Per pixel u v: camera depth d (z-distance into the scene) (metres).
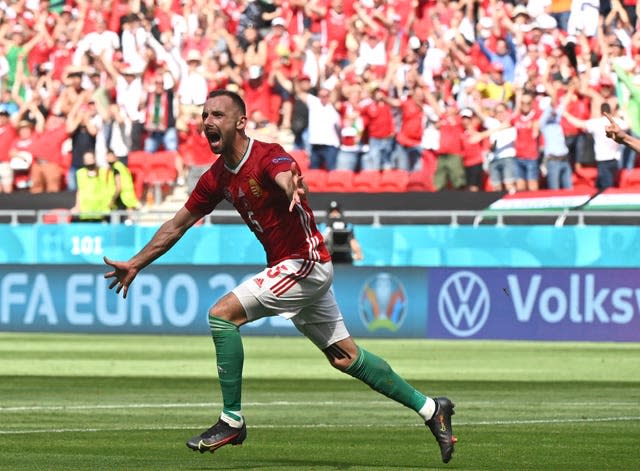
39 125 62.78
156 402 28.73
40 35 64.88
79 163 59.84
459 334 49.47
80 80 61.03
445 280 49.66
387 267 50.12
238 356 17.86
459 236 52.22
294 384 33.69
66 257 55.53
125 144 59.75
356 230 53.44
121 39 62.38
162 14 61.25
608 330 47.81
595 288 47.94
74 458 19.28
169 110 59.69
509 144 54.03
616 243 50.12
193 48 60.75
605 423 24.78
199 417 25.62
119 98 60.19
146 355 42.75
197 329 51.56
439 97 56.56
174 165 59.53
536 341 48.56
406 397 18.28
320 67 59.22
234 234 54.16
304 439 22.08
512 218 52.88
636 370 37.94
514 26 57.09
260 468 18.17
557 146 53.53
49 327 52.97
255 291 17.86
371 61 58.34
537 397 30.38
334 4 59.91
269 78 59.69
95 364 39.53
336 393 31.19
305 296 17.97
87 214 54.69
